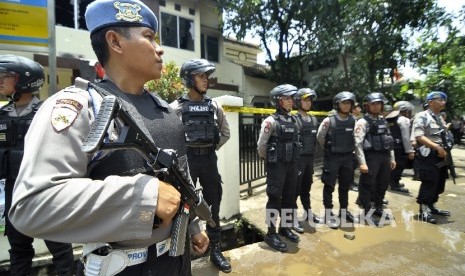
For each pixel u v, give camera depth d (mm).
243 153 4930
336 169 4070
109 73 1097
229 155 3990
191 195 1110
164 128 1129
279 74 14633
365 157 4254
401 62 11758
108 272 936
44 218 758
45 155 799
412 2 10125
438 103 4195
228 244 3859
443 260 3158
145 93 1207
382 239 3668
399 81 12812
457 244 3543
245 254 3258
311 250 3365
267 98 15273
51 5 2873
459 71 10719
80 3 9383
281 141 3352
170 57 11852
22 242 2340
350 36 10773
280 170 3379
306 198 4203
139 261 988
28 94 2365
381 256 3236
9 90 2250
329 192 4137
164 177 977
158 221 875
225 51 16047
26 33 2791
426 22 10664
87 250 981
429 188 4234
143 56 1045
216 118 2938
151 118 1101
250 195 5105
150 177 875
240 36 13609
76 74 9352
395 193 5715
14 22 2742
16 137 2258
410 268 2992
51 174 789
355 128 4211
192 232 1384
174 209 863
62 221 762
